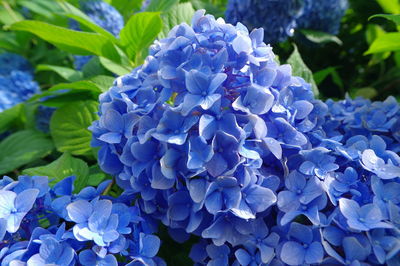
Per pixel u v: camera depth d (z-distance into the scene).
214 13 0.83
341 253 0.42
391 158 0.47
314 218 0.43
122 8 0.90
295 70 0.63
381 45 0.66
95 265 0.42
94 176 0.56
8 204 0.43
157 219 0.48
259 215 0.45
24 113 0.76
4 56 0.87
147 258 0.44
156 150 0.45
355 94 0.81
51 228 0.44
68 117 0.64
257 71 0.46
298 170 0.47
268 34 0.70
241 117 0.44
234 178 0.43
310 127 0.48
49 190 0.47
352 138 0.50
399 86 0.81
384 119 0.52
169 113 0.43
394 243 0.41
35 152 0.67
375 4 0.84
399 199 0.44
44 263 0.41
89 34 0.62
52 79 0.89
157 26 0.63
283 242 0.44
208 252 0.46
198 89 0.43
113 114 0.46
